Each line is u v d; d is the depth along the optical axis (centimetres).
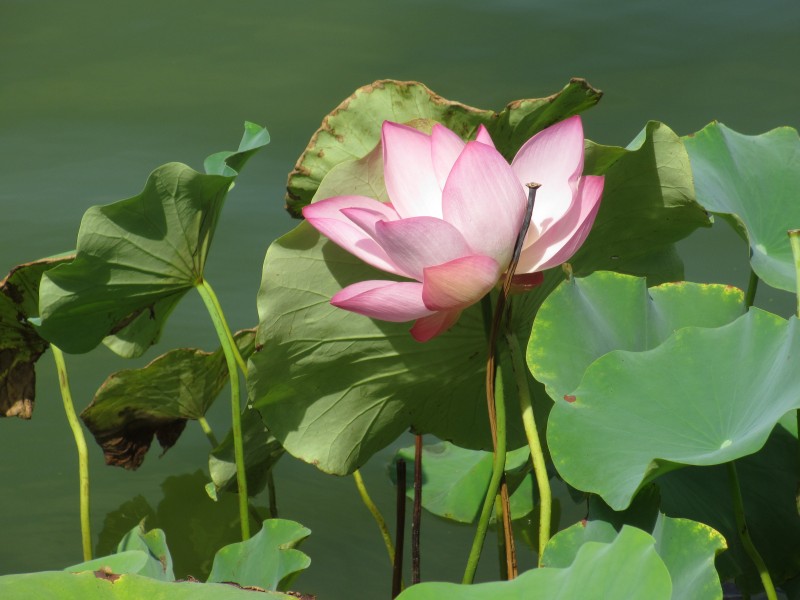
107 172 522
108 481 405
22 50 711
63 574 340
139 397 391
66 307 374
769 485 371
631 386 356
